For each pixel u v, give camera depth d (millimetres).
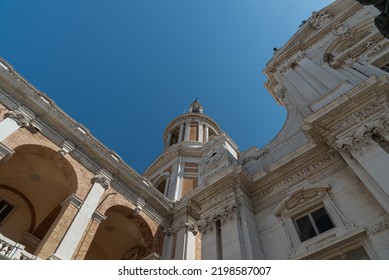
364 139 9812
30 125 15891
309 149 12422
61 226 13945
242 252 10750
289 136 15734
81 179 16609
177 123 38562
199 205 14633
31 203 18859
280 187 12883
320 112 11281
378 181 8562
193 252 18703
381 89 10211
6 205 18047
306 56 18719
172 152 31078
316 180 11828
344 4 20375
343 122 10836
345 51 16312
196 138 34906
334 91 12719
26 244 17516
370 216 9227
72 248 13461
